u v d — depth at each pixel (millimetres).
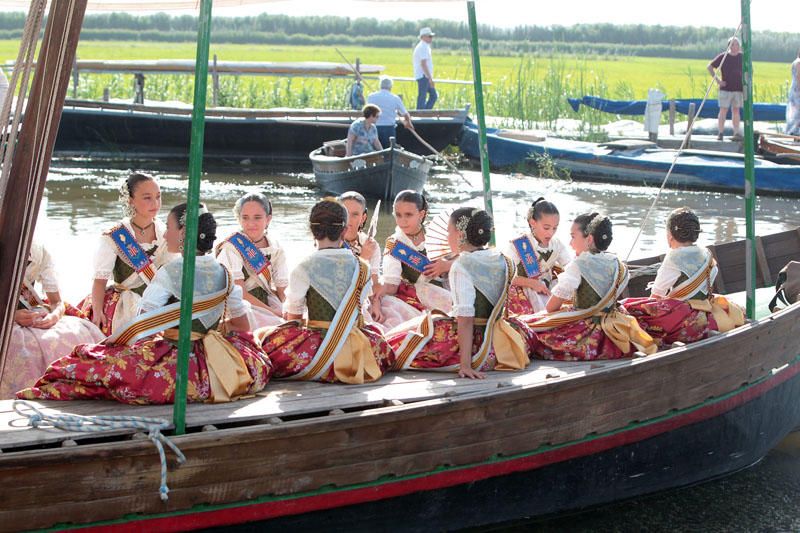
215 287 4371
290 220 12297
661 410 5281
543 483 4906
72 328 5133
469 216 5023
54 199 13273
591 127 20078
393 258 6023
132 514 3863
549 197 14797
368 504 4375
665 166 15906
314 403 4371
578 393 4867
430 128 17828
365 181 14133
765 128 20156
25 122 4008
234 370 4348
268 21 76375
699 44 66812
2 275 4043
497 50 62312
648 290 7086
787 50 59562
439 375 4957
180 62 19672
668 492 5551
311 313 4723
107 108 17484
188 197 3928
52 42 3963
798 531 5129
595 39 70875
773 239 7562
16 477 3617
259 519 4129
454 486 4598
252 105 22984
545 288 6094
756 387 5863
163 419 3967
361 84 19828
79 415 4047
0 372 4137
